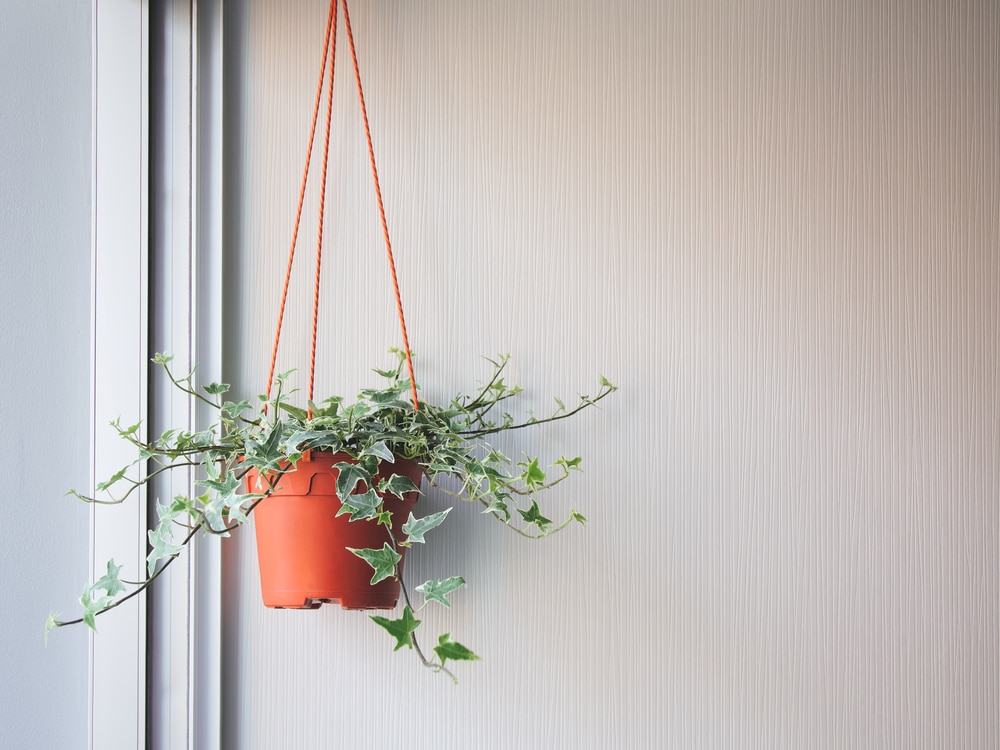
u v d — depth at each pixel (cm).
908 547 144
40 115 131
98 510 132
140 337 137
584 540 142
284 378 134
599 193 148
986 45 152
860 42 151
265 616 140
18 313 127
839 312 147
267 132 146
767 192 148
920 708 142
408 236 146
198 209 142
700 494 144
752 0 151
